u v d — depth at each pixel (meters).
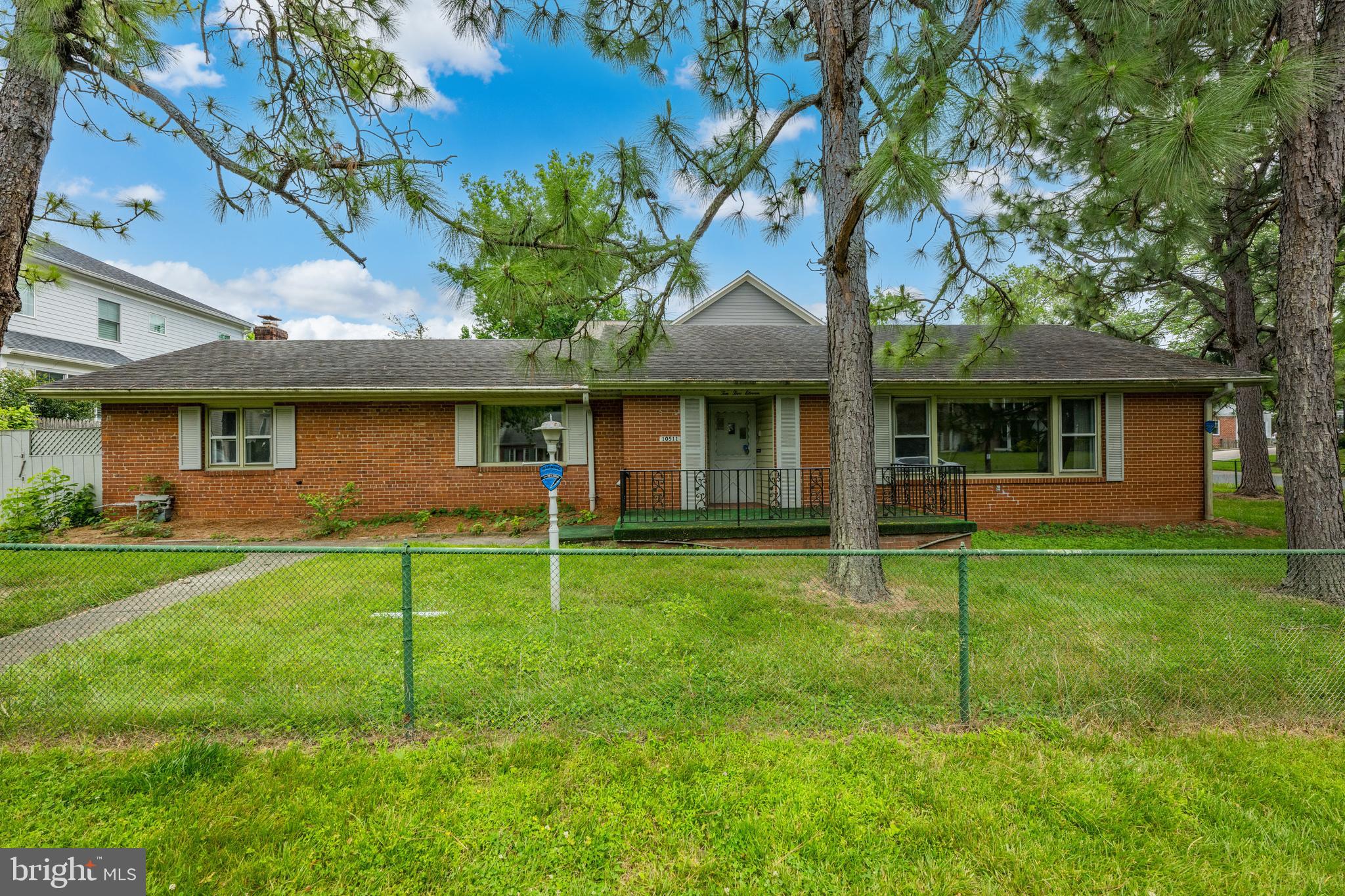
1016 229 8.66
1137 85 4.46
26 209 3.84
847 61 5.57
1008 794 2.50
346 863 2.12
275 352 12.16
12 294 3.81
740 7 6.33
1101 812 2.38
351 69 5.03
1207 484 10.31
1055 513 10.27
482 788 2.55
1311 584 5.31
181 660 3.83
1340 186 5.32
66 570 6.37
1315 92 3.88
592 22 5.84
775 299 17.23
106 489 10.16
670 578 6.18
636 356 6.36
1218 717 3.21
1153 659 3.76
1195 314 18.12
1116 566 6.61
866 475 5.57
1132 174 4.16
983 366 10.30
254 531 9.48
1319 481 5.33
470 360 12.04
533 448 11.23
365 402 10.77
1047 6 5.71
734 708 3.27
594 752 2.83
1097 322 14.80
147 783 2.54
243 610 5.03
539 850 2.19
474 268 4.54
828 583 5.79
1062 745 2.92
